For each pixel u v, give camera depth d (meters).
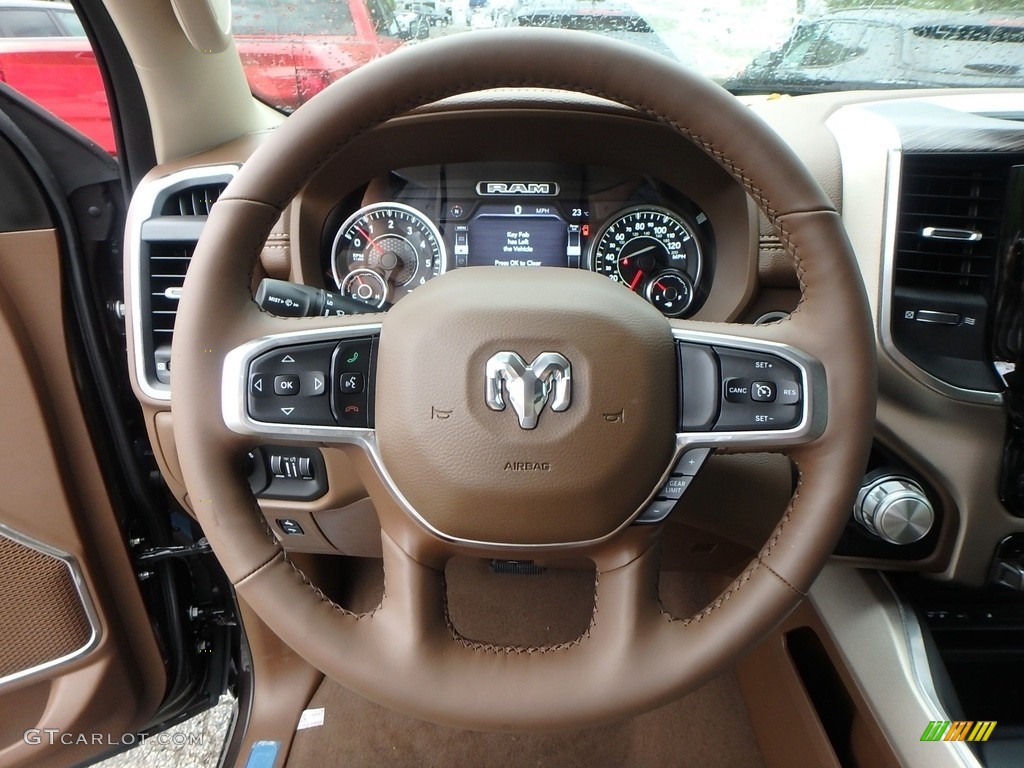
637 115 0.85
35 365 0.92
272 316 0.65
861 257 0.85
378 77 0.57
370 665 0.60
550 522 0.62
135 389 0.91
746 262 0.88
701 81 0.58
